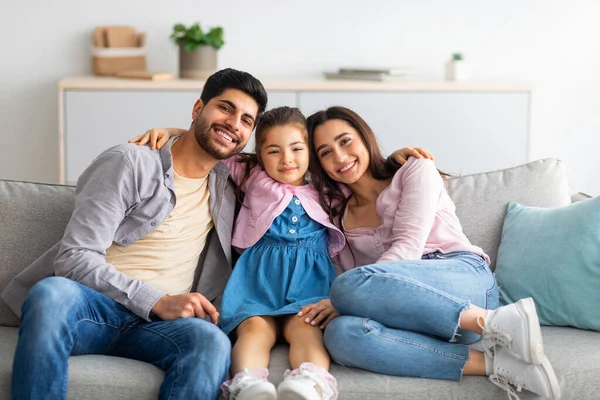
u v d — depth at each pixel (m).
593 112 4.13
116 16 3.88
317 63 4.00
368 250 2.20
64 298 1.72
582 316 2.01
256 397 1.66
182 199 2.05
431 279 1.94
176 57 3.94
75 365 1.75
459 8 3.99
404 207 2.14
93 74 3.89
